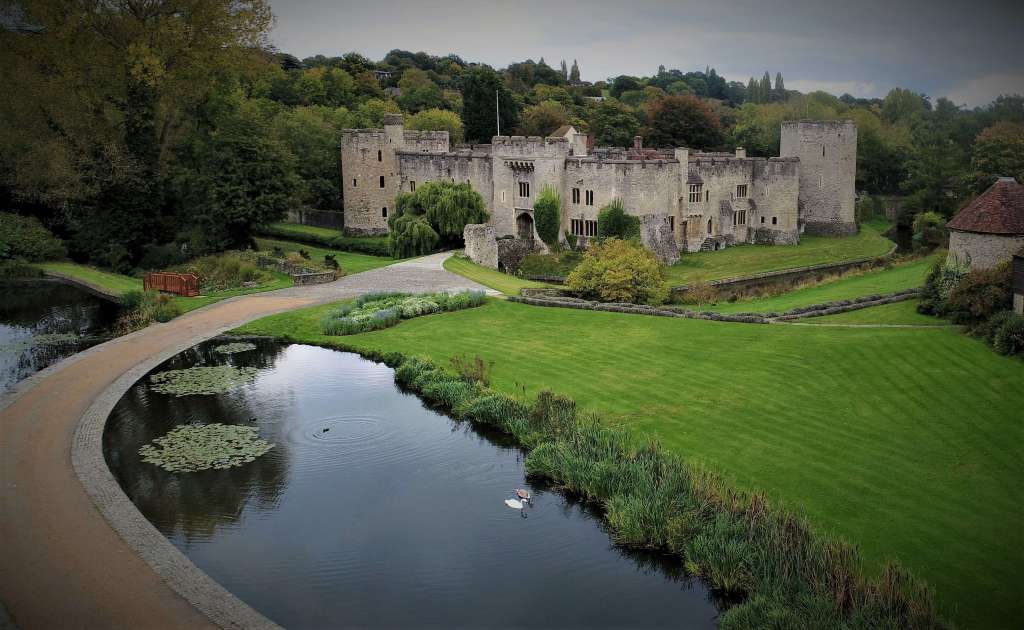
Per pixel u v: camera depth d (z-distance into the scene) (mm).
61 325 55312
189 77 80438
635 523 26703
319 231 103438
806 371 39969
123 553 24984
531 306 57062
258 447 34000
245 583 24312
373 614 23031
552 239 86625
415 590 24141
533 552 26344
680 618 22969
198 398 39938
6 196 85125
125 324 54625
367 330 51969
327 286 64562
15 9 83000
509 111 133125
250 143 80500
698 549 25062
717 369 41219
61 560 24484
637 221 82000
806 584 22859
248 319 54531
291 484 30688
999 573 23047
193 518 28016
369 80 153750
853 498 27609
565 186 86375
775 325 48781
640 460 30578
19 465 31047
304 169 107500
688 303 63281
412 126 125250
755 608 22250
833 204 99500
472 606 23438
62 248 79438
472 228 75000
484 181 92250
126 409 38281
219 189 79125
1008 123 90938
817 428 33469
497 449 34250
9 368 44750
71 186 76188
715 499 27344
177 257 76125
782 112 158625
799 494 28062
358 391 41250
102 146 76688
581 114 158125
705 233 94000
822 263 83250
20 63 75188
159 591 23125
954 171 102375
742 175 97250
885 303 53969
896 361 40000
